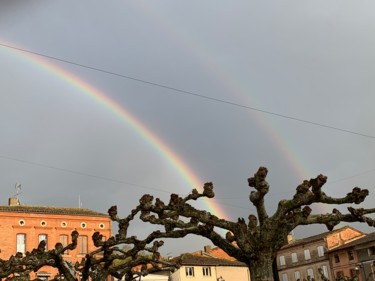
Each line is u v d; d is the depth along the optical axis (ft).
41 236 173.06
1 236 165.89
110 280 155.84
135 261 55.21
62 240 176.24
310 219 40.34
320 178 40.29
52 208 185.26
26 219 171.94
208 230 41.39
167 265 59.26
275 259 39.19
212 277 190.60
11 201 190.70
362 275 210.38
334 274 231.09
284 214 39.58
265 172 39.78
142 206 46.55
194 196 45.85
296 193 40.52
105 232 184.96
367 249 210.79
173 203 44.32
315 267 247.09
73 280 50.62
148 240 47.32
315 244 249.55
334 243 242.58
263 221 38.91
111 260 50.85
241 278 198.90
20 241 169.17
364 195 41.65
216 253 250.57
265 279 37.58
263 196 39.34
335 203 41.29
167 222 45.03
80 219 181.57
